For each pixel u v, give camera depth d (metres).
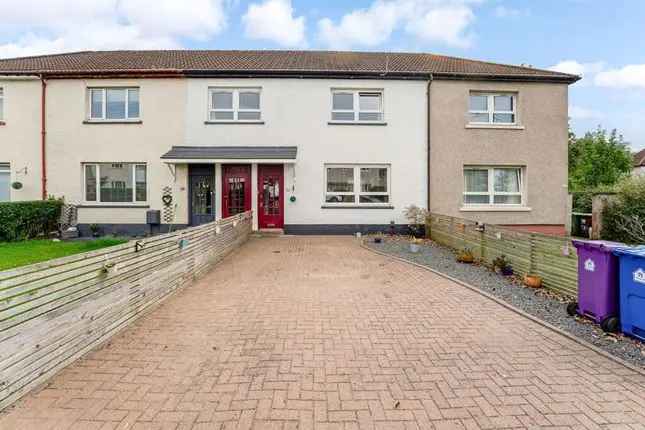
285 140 13.79
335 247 11.05
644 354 3.95
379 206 13.89
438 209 14.00
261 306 5.52
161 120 13.68
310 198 13.83
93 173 13.83
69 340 3.60
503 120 14.44
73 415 2.83
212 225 8.17
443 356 3.90
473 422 2.80
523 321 4.93
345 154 13.88
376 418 2.84
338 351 4.00
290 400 3.07
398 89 13.96
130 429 2.68
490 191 14.38
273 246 11.20
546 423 2.79
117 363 3.69
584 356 3.91
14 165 13.55
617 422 2.81
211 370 3.56
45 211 12.63
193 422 2.77
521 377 3.47
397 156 13.95
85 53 17.23
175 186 13.71
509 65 15.92
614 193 12.41
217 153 12.94
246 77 13.70
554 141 14.23
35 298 3.16
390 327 4.71
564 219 14.23
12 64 14.43
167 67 14.05
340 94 14.16
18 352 2.98
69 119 13.60
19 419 2.76
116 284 4.41
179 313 5.21
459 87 14.02
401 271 7.89
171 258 5.98
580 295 5.03
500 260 7.60
